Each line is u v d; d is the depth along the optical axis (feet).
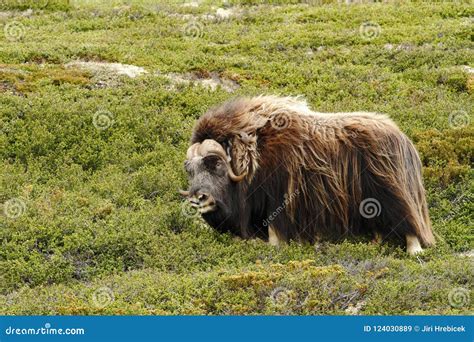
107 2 251.39
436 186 115.03
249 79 163.53
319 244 100.89
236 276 82.89
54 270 94.99
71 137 130.41
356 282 81.87
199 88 152.15
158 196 115.85
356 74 164.66
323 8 227.61
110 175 122.01
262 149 100.32
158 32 204.85
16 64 164.14
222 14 233.76
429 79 160.66
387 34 193.98
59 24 219.61
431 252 98.78
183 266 95.61
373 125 101.76
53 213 106.32
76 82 153.48
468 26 193.57
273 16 223.51
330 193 100.53
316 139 101.04
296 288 81.35
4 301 86.22
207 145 98.17
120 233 100.53
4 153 127.13
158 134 135.03
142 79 155.22
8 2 238.07
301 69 167.02
